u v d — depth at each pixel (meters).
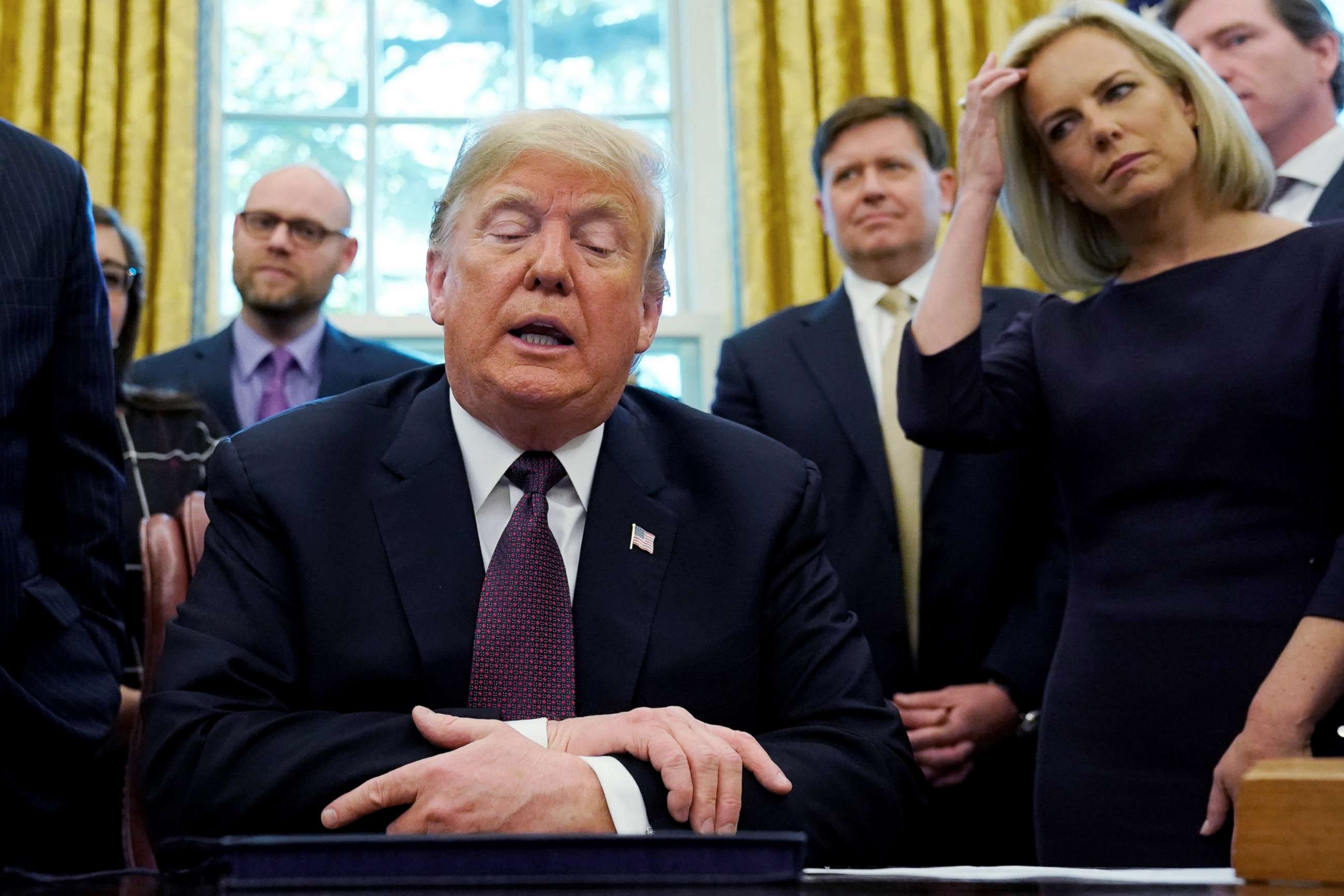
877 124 2.51
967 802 2.10
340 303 3.86
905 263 2.45
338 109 3.98
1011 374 1.73
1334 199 2.19
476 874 0.77
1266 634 1.42
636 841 0.78
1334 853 0.81
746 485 1.42
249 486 1.33
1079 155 1.64
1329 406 1.46
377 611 1.28
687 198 4.00
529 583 1.29
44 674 1.34
